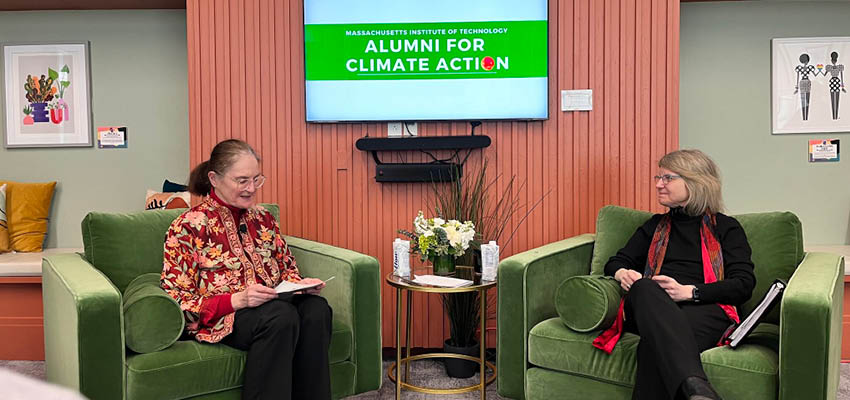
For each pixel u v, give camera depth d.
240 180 2.17
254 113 3.21
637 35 3.13
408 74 3.13
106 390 1.84
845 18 3.67
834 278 2.00
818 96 3.70
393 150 3.18
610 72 3.15
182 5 3.63
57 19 3.74
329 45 3.12
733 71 3.72
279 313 1.99
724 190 3.75
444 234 2.66
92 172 3.79
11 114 3.77
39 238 3.66
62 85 3.76
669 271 2.35
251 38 3.19
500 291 2.42
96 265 2.35
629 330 2.23
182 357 1.94
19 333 3.26
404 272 2.69
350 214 3.24
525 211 3.21
